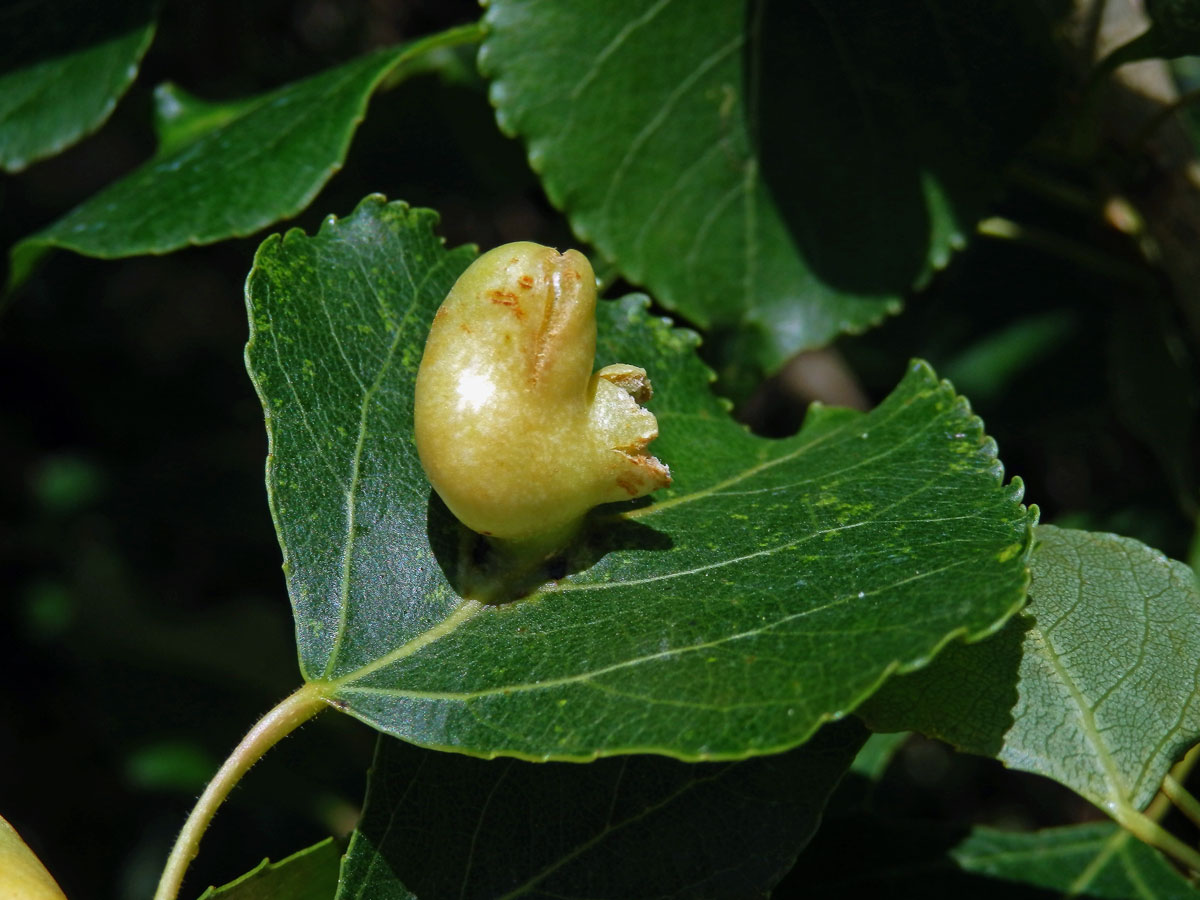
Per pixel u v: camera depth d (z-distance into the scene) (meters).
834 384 0.38
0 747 0.37
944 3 0.23
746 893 0.19
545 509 0.19
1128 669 0.20
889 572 0.18
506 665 0.19
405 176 0.27
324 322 0.20
